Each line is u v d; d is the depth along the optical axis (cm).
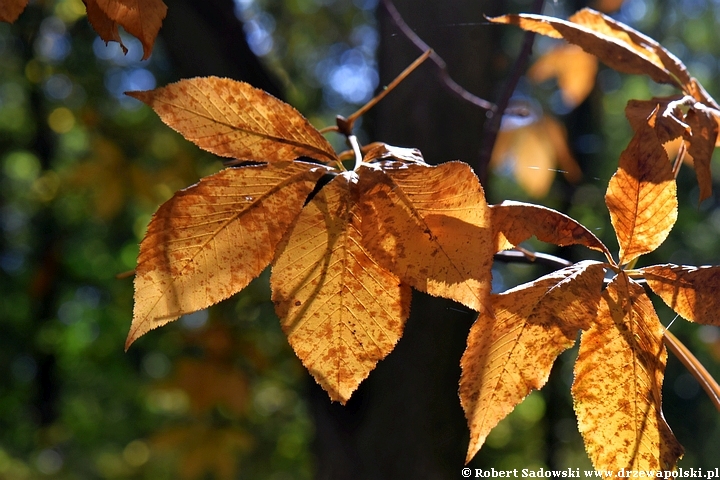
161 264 99
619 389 102
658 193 102
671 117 106
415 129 203
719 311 102
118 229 575
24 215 685
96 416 732
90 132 376
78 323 652
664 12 553
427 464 227
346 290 99
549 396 571
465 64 203
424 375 224
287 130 102
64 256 599
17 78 526
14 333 666
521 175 266
